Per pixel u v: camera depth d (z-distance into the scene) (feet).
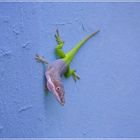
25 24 2.09
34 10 2.11
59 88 2.11
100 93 2.36
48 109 2.19
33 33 2.11
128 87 2.43
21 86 2.10
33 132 2.14
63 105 2.11
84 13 2.28
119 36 2.39
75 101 2.29
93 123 2.35
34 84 2.13
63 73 2.22
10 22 2.06
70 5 2.23
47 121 2.19
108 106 2.38
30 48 2.11
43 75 2.15
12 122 2.09
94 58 2.33
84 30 2.28
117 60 2.39
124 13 2.39
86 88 2.32
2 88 2.06
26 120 2.12
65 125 2.26
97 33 2.33
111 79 2.38
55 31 2.19
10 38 2.06
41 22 2.14
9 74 2.07
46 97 2.18
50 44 2.17
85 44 2.30
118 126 2.42
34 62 2.12
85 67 2.31
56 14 2.19
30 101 2.12
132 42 2.42
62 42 2.20
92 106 2.34
